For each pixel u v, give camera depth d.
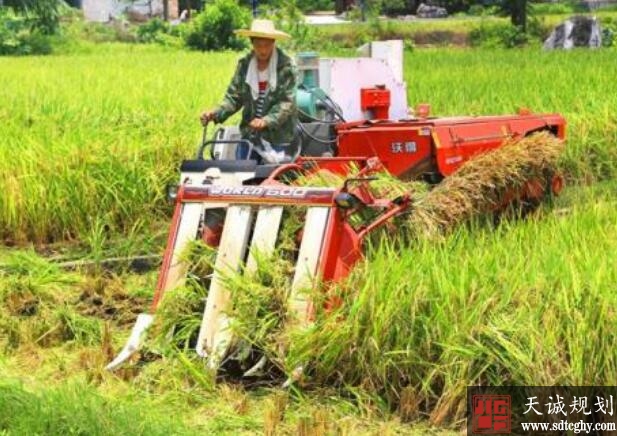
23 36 45.00
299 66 10.80
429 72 23.08
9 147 12.77
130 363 7.68
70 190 12.13
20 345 8.38
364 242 7.93
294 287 7.41
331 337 7.12
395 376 7.04
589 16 46.91
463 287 7.07
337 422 6.74
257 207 7.84
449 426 6.79
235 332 7.38
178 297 7.80
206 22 42.47
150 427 6.44
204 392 7.31
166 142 12.93
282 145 9.50
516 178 10.38
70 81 20.73
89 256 10.95
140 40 50.03
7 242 12.09
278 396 7.04
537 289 7.06
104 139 12.95
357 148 10.48
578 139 14.77
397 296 7.10
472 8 60.44
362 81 11.28
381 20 56.38
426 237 8.16
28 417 6.45
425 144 10.23
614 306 6.67
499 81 20.48
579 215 9.23
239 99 9.48
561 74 21.48
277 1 41.62
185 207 8.15
